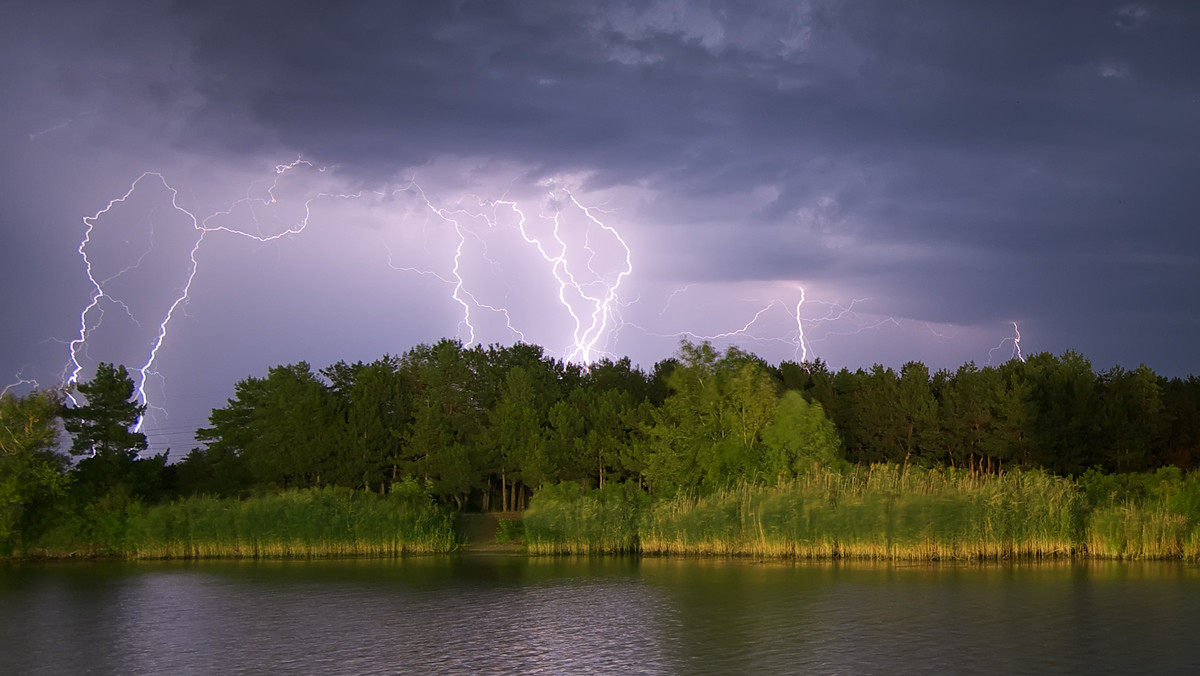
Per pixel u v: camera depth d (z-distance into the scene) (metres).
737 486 59.16
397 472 85.06
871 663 26.97
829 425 66.44
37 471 57.59
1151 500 52.03
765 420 67.44
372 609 37.12
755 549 53.12
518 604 37.88
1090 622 32.00
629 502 61.38
